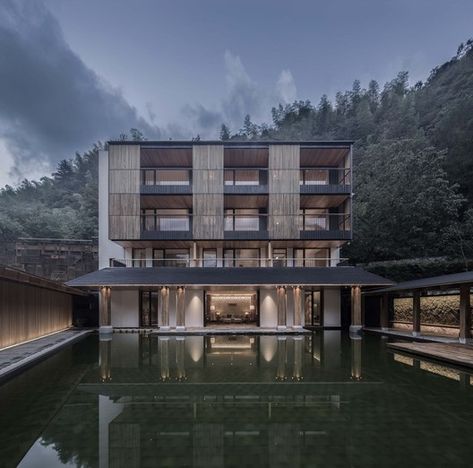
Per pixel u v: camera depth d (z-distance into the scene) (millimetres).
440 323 13867
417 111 30391
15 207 45000
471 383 6770
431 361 8930
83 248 25641
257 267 16375
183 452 3891
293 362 8836
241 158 17688
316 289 17969
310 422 4750
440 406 5395
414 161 21469
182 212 18578
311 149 16891
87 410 5254
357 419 4863
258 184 18109
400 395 5980
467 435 4324
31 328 12266
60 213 41750
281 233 16547
